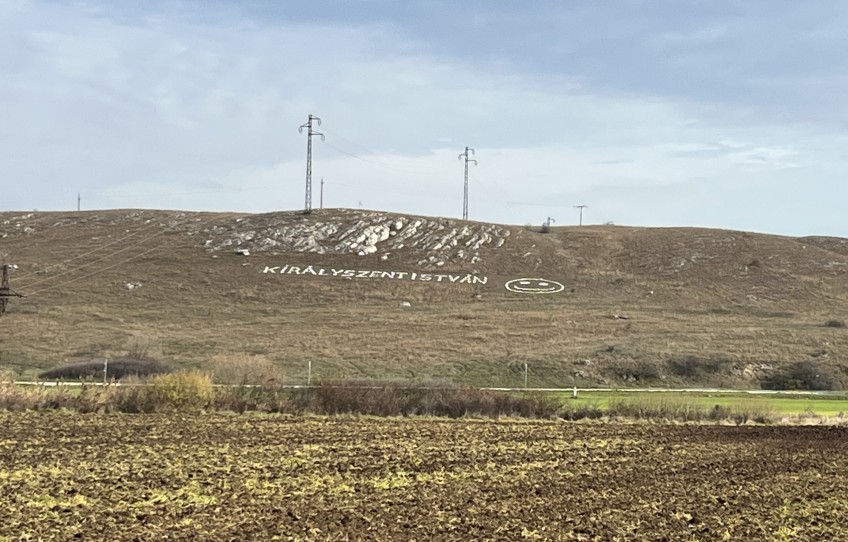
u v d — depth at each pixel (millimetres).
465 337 81250
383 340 79125
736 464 29156
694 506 22156
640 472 27000
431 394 42312
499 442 32375
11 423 32875
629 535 18891
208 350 72938
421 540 17719
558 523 19641
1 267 110125
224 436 31438
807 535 19625
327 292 105188
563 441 33344
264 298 101875
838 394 61000
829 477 27156
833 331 86938
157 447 28422
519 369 67438
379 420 38125
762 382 69438
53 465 24656
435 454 28984
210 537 17422
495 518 19891
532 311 98438
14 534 17219
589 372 67812
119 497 20812
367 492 22375
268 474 24375
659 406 44250
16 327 81875
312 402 40375
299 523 18734
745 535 19375
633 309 101812
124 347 72562
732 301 108000
